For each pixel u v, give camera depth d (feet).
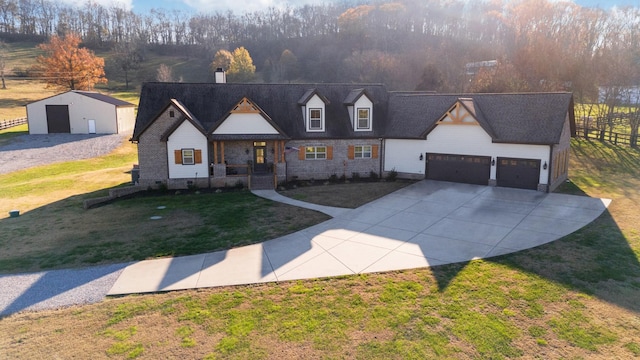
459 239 52.85
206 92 92.12
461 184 86.28
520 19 225.97
